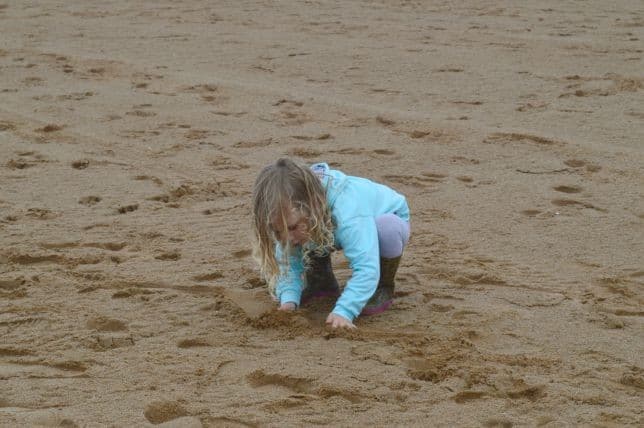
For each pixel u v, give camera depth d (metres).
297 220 4.89
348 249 5.12
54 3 20.61
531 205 7.51
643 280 6.02
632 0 20.86
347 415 4.27
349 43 15.20
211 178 8.20
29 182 8.00
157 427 4.12
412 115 10.49
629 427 4.20
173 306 5.50
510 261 6.32
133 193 7.75
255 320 5.21
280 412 4.29
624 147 9.19
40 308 5.44
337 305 5.16
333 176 5.21
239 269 6.10
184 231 6.84
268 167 4.96
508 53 14.27
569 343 5.08
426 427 4.18
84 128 9.88
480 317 5.39
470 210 7.38
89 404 4.32
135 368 4.69
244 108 10.84
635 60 13.69
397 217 5.30
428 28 16.84
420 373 4.65
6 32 16.48
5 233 6.72
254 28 17.02
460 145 9.30
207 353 4.87
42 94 11.47
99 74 12.82
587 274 6.11
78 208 7.35
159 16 18.66
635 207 7.48
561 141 9.39
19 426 4.11
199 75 12.70
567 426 4.20
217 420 4.20
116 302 5.54
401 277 5.99
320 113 10.61
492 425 4.23
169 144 9.30
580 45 14.91
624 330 5.27
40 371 4.67
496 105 11.01
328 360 4.79
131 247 6.50
